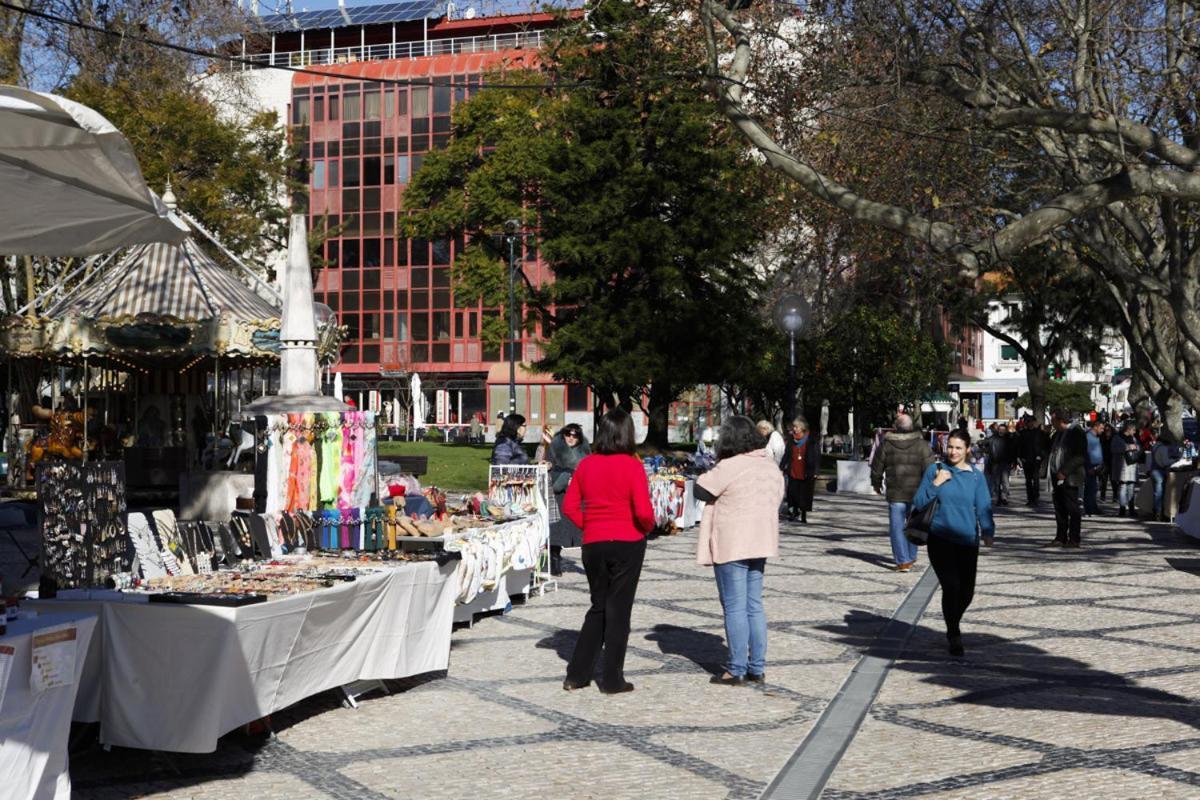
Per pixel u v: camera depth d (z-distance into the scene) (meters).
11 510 14.98
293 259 16.41
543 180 40.34
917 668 9.96
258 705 7.37
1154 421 40.94
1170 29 16.91
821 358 40.38
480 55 81.69
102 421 26.69
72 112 5.62
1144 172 15.27
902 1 16.98
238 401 28.62
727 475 9.38
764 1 18.44
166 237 7.29
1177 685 9.25
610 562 9.09
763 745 7.55
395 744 7.56
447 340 83.94
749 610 9.43
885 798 6.39
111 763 7.11
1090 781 6.67
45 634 5.74
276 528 10.23
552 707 8.59
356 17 84.56
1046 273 41.06
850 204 16.39
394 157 83.12
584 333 38.97
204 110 39.12
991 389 92.12
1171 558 18.11
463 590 11.27
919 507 10.57
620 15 21.23
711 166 38.16
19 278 33.94
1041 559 18.03
